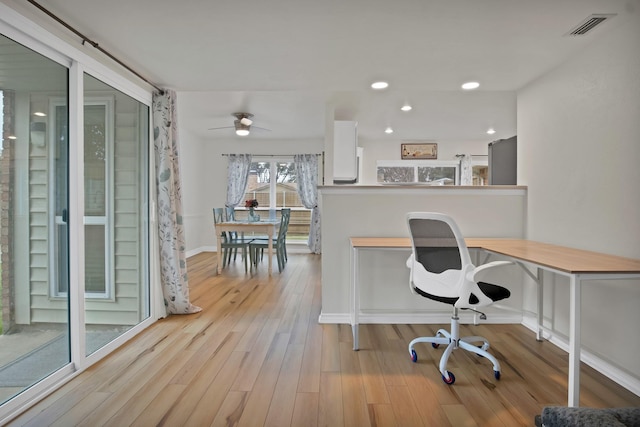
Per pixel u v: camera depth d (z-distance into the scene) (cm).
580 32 212
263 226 505
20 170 182
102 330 248
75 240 213
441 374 215
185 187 645
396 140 701
